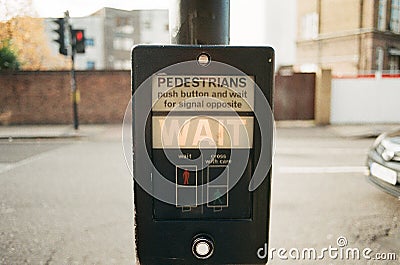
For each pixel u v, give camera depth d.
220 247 1.79
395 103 14.59
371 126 13.64
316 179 6.38
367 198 5.30
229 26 1.88
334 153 8.83
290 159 8.07
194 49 1.67
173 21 1.87
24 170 7.25
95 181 6.34
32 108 15.49
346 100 14.55
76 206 5.04
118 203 5.15
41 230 4.23
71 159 8.34
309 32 23.98
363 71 20.75
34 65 15.54
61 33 12.41
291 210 4.82
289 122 14.78
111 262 3.48
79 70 15.42
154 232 1.77
